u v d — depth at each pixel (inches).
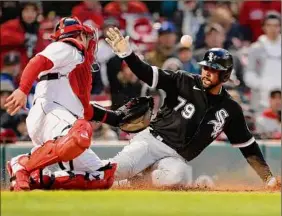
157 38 1931.6
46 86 995.9
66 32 1012.5
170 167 1110.4
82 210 748.6
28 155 980.6
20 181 941.8
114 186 1120.2
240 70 1925.4
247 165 1563.7
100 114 1086.4
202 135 1126.4
